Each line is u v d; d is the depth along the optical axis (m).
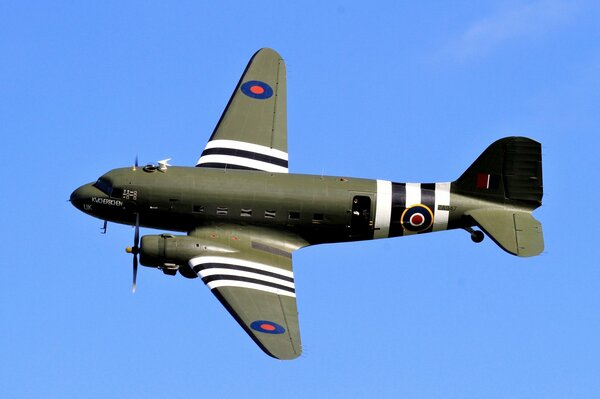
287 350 142.88
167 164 160.88
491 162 163.38
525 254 158.88
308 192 159.88
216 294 151.12
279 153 170.50
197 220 159.25
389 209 162.12
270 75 179.50
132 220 160.75
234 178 159.88
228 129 171.25
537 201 163.88
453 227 164.88
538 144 162.25
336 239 163.12
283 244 161.00
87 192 160.88
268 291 153.50
